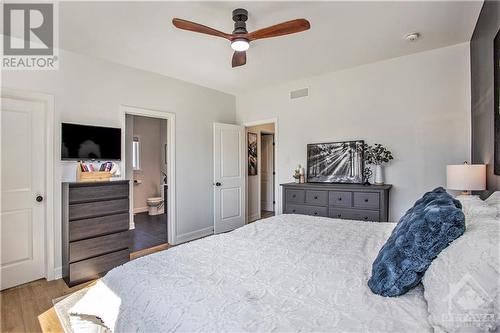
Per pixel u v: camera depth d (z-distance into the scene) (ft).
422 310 3.14
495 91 6.50
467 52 9.90
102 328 4.90
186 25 6.98
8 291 8.87
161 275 4.25
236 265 4.61
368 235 6.26
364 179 12.01
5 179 9.05
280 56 11.05
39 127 9.75
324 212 11.87
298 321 2.95
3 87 8.92
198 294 3.60
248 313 3.12
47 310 7.73
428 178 10.70
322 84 13.44
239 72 13.03
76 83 10.48
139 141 22.89
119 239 10.37
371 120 12.00
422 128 10.82
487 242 2.90
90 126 10.56
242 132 16.89
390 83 11.51
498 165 6.41
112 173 10.83
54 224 9.83
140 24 8.45
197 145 15.06
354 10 7.73
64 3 7.31
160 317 3.33
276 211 15.17
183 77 13.73
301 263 4.63
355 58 11.35
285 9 7.63
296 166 14.39
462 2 7.38
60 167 10.02
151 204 21.54
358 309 3.18
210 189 15.81
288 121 14.74
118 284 4.26
